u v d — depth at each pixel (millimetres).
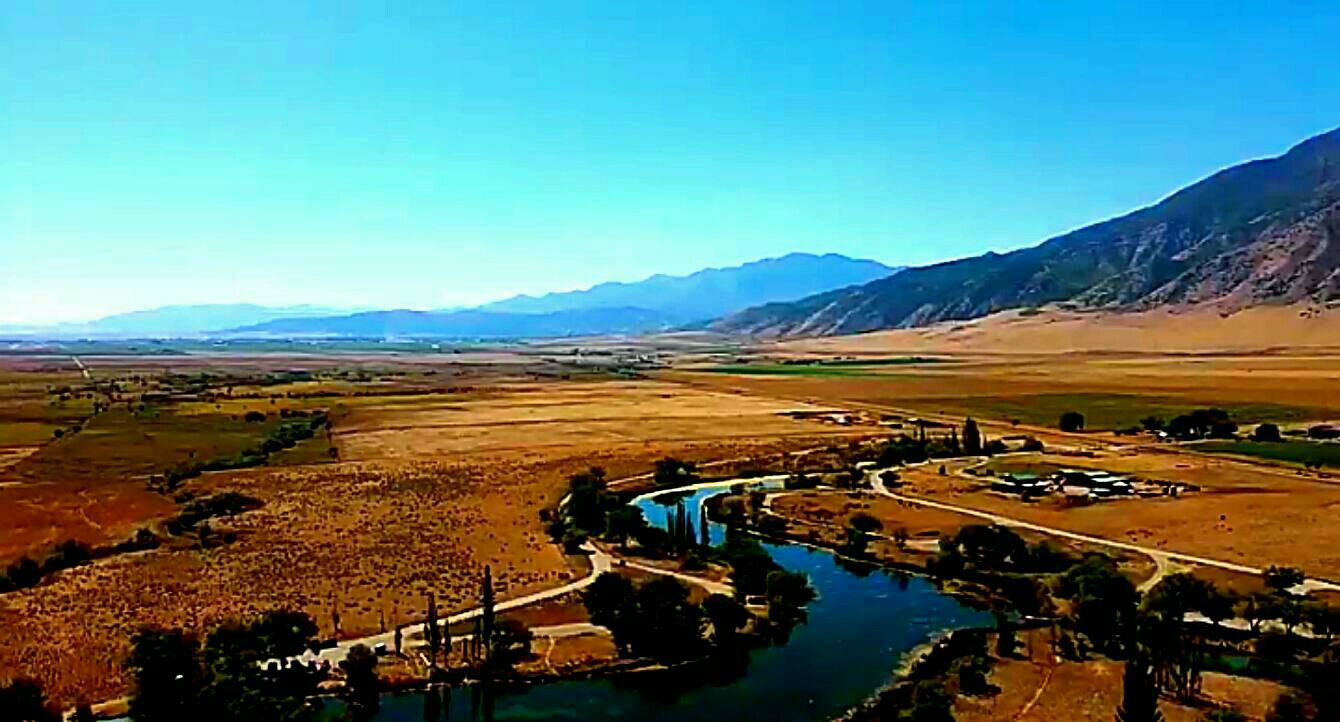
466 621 95500
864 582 112062
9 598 102750
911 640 92062
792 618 98000
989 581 109312
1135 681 67750
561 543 127375
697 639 88438
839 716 75812
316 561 116750
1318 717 69250
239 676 73750
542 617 97312
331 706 77062
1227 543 121562
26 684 72062
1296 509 138750
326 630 92875
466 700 78750
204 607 99625
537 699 79000
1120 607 87812
